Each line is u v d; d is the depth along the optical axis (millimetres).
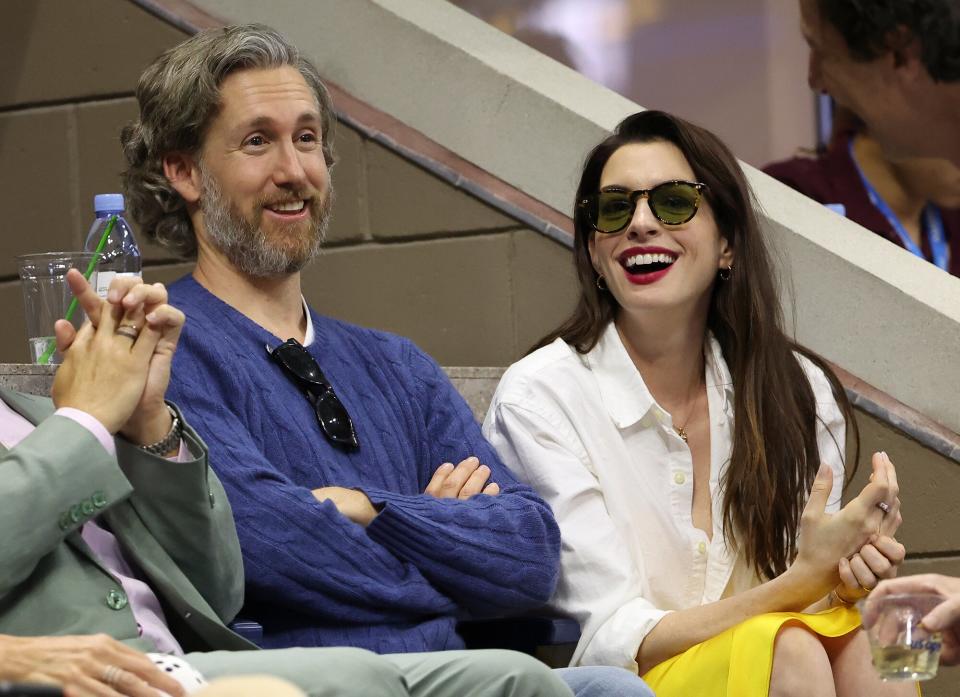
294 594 7152
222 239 8102
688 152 9016
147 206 8422
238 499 7133
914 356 10406
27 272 8375
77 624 6125
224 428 7348
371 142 11484
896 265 10688
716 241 9031
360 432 7980
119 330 6375
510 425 8695
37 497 5941
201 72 8125
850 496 10453
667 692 7598
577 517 8422
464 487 7996
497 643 7906
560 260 11078
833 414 9297
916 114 13086
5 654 5379
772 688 7305
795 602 7723
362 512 7434
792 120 15484
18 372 7609
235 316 7949
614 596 8180
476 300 11258
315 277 11586
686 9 15648
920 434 10359
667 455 8820
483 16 15812
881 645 6219
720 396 9023
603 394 8859
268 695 3322
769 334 9047
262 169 8070
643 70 15727
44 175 12031
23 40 12078
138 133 8406
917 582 6410
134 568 6656
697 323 9086
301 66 8562
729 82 15625
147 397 6430
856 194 13359
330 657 5891
